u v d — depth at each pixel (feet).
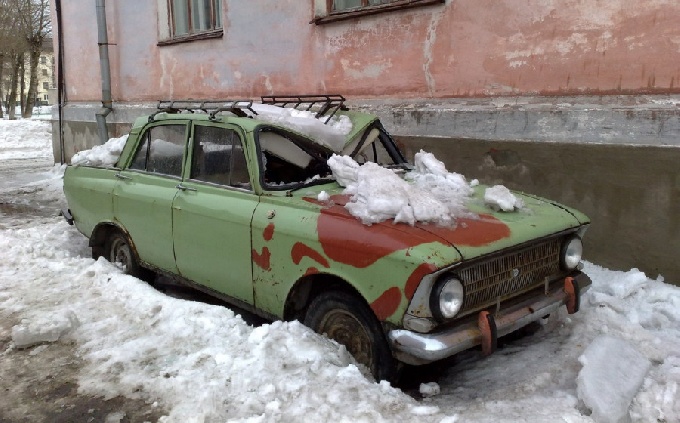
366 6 24.03
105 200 17.53
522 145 19.03
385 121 23.16
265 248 12.60
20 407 10.68
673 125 15.75
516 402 10.53
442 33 21.21
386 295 10.41
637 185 16.62
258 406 10.14
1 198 33.71
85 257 20.76
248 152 13.42
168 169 15.85
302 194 12.84
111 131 40.09
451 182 13.93
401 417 9.73
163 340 12.80
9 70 139.13
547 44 18.40
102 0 38.45
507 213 12.28
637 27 16.46
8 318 14.35
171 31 34.81
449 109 21.04
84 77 43.04
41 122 80.12
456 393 11.62
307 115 15.53
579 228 12.69
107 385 11.23
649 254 16.65
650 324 14.34
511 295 11.38
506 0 19.20
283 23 27.48
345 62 24.91
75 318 13.85
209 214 13.88
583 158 17.63
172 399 10.60
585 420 9.68
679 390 10.59
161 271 16.11
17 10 108.37
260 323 15.55
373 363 11.07
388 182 12.00
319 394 10.25
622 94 16.99
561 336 13.62
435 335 9.98
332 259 11.28
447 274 10.07
